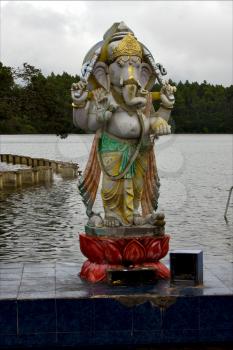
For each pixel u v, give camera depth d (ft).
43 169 137.18
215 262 40.70
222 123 321.32
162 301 30.25
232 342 30.53
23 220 79.66
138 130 34.81
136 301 30.19
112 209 35.45
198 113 322.34
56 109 147.74
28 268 38.22
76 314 29.96
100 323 30.09
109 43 35.17
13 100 142.51
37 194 113.09
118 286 32.65
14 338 29.71
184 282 33.27
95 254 34.19
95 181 35.78
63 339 29.91
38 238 65.57
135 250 33.76
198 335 30.35
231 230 72.23
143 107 35.37
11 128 241.96
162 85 35.81
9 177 125.39
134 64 34.58
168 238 34.86
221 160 236.02
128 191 35.09
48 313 29.86
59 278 34.94
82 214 85.20
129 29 35.78
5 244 62.03
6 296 30.30
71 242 62.90
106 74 35.42
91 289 31.91
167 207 93.71
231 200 103.04
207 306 30.40
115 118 34.78
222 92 329.31
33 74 145.18
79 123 35.37
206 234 69.51
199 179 147.33
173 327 30.32
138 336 30.22
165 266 35.53
